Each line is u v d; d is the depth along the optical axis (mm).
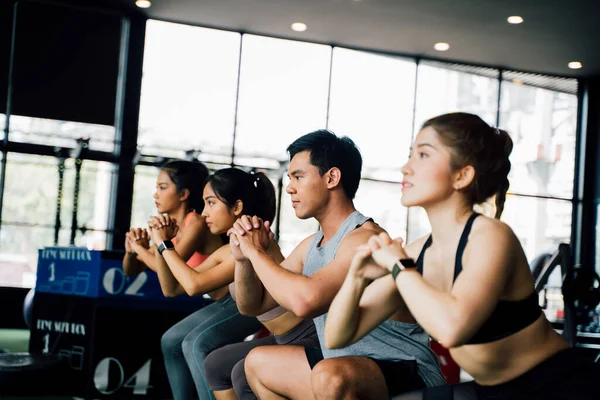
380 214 11891
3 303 9594
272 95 11500
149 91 10883
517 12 10047
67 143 10367
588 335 8055
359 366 2029
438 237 1733
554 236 12945
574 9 9820
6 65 10164
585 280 5160
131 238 3785
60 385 3938
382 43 11641
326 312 2107
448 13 10203
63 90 10398
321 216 2408
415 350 2150
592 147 13102
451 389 1819
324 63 11781
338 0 9883
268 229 2252
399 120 12055
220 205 3258
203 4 10305
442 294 1509
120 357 3977
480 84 12570
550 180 12984
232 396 2949
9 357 3936
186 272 3037
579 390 1627
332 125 11781
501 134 1720
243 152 11297
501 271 1556
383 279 1798
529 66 12531
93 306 3934
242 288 2451
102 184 10305
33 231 9867
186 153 10562
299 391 2268
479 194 1684
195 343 3252
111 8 10633
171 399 4047
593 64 12242
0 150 9758
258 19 10820
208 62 11219
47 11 10383
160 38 10992
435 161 1674
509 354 1661
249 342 2959
